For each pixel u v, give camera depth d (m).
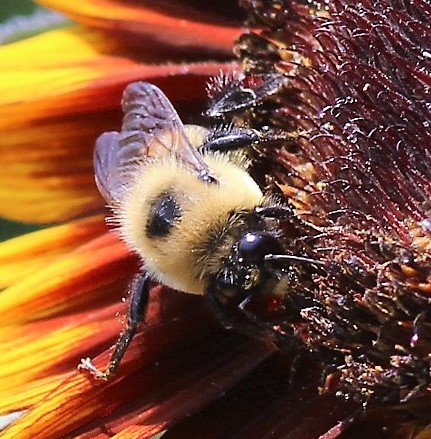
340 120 0.11
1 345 0.12
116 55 0.12
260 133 0.11
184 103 0.12
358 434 0.11
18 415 0.12
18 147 0.12
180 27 0.12
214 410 0.11
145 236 0.11
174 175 0.11
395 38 0.11
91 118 0.12
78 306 0.12
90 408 0.11
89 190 0.12
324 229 0.11
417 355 0.11
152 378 0.12
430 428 0.11
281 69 0.12
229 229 0.11
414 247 0.11
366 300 0.11
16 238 0.12
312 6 0.12
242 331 0.11
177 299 0.12
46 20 0.13
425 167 0.11
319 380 0.11
